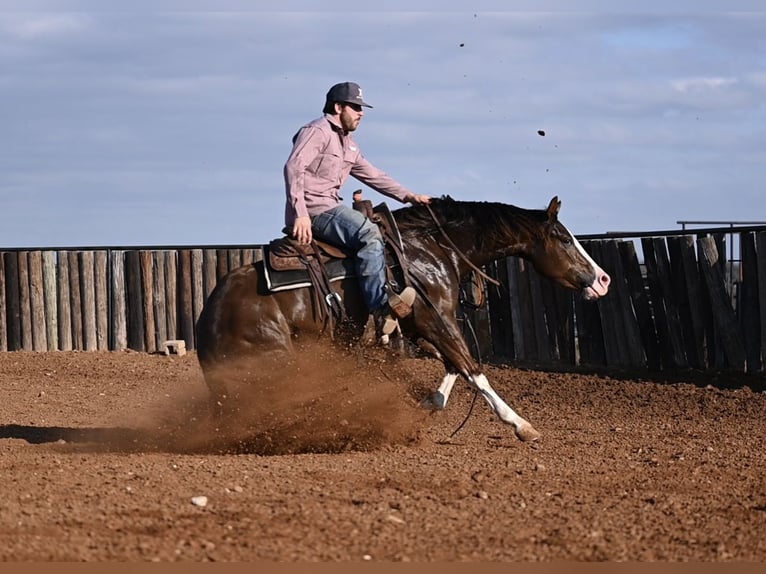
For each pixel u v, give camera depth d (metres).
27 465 10.69
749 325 17.66
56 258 24.31
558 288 20.80
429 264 12.16
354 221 11.61
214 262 23.78
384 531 8.20
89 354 23.42
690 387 17.25
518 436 12.32
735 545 8.09
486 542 8.00
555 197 12.70
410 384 13.26
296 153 11.66
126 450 12.29
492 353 22.12
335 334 11.71
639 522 8.70
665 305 18.95
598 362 20.23
